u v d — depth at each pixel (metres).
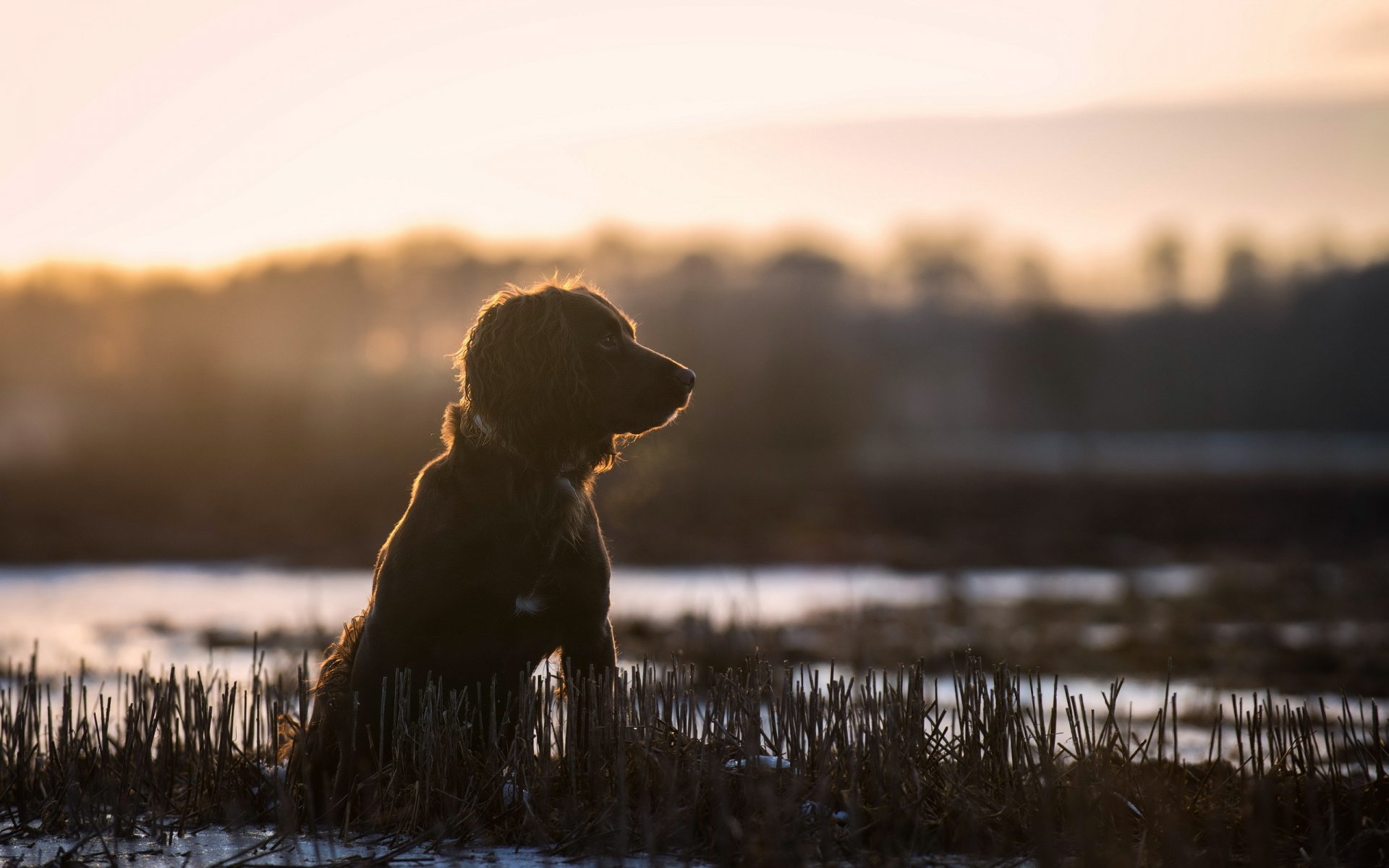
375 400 45.41
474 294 54.91
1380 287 86.44
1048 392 84.44
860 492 34.84
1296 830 4.47
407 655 4.78
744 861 4.12
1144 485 39.56
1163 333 90.12
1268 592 15.53
